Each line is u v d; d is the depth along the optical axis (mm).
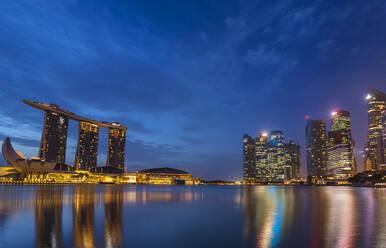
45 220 25672
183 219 27766
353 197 72312
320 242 17109
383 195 85688
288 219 27672
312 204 47031
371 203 49594
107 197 60562
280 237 18781
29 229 21141
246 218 28578
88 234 19531
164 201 52562
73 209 34938
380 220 26594
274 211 35562
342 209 38125
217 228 22422
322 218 28297
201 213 33188
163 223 24953
